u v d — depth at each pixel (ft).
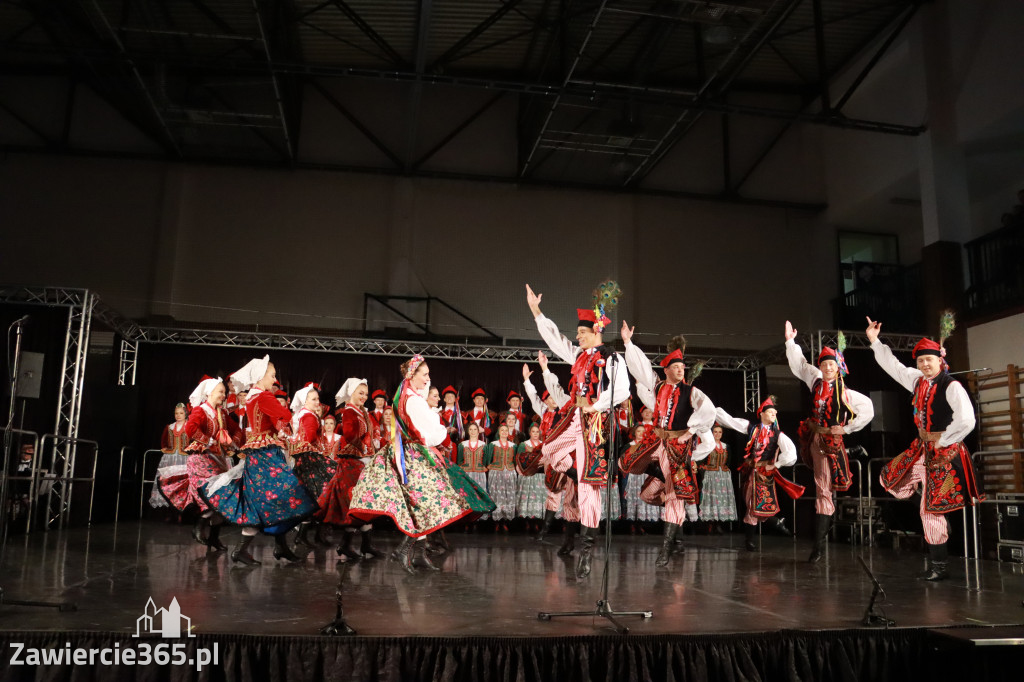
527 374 23.02
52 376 29.14
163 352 33.78
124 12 28.48
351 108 39.52
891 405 28.02
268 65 29.66
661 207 40.60
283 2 31.78
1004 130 30.68
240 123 34.45
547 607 10.88
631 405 26.76
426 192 39.27
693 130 41.19
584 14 31.63
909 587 13.97
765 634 9.52
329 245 38.06
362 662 8.70
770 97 41.39
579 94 30.89
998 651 9.98
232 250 37.37
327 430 23.38
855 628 9.80
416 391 14.02
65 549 18.30
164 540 21.17
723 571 16.05
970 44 31.27
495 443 30.76
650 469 17.43
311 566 15.46
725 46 35.35
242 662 8.65
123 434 31.04
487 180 39.29
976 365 29.78
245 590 12.03
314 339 33.71
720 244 40.47
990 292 29.94
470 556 18.22
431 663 8.79
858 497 27.07
